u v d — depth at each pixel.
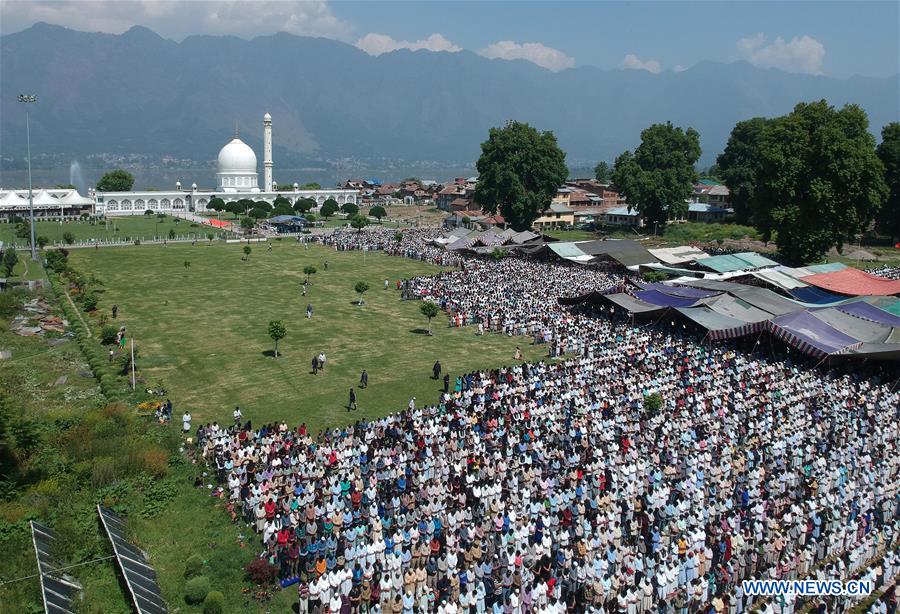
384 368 60.12
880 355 56.34
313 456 39.25
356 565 29.67
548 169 143.38
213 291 90.12
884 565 31.59
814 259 108.00
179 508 36.03
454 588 29.41
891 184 130.75
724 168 171.62
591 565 29.48
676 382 52.00
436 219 191.75
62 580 29.28
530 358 63.31
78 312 76.56
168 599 29.17
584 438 41.69
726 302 68.31
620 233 155.75
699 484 36.69
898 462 39.50
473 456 39.34
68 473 38.44
